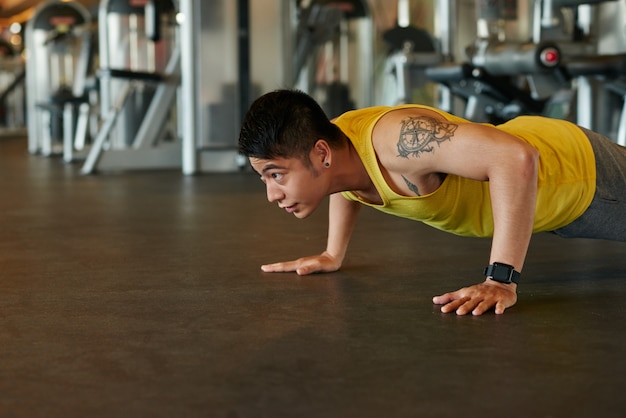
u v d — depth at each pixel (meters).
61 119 10.58
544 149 1.75
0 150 10.16
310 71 8.42
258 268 2.27
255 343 1.47
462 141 1.58
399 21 8.88
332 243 2.18
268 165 1.61
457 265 2.27
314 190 1.65
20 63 14.49
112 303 1.83
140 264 2.37
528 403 1.15
